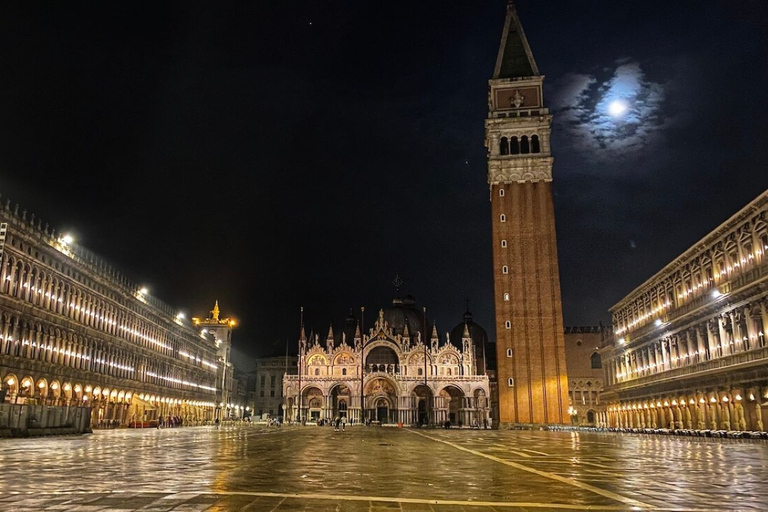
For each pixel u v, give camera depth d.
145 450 34.81
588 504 15.90
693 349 81.88
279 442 48.81
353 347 189.00
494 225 122.12
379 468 25.38
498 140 127.19
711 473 24.09
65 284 76.50
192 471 22.62
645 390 100.75
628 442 55.34
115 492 16.77
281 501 15.63
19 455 29.28
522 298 117.81
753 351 63.16
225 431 81.69
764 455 35.41
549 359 114.56
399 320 194.12
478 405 174.62
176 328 127.56
